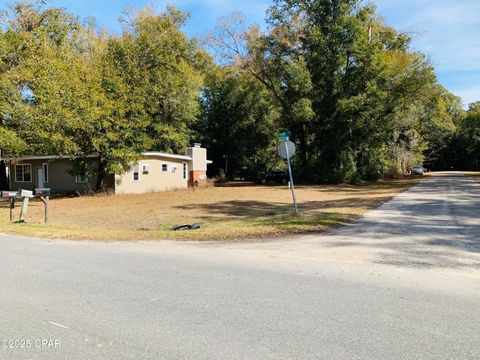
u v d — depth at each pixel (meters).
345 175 38.94
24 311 4.77
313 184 39.25
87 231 11.72
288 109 40.09
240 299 5.12
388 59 37.62
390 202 18.44
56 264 7.25
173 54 31.02
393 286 5.67
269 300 5.08
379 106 37.28
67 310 4.79
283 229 10.71
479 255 7.66
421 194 23.12
